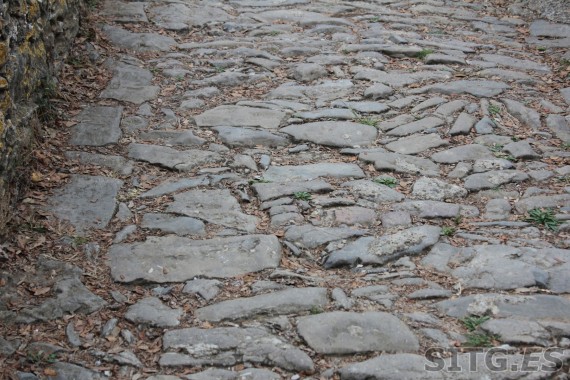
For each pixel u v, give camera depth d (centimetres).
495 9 780
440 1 798
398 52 652
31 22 486
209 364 326
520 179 472
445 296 366
